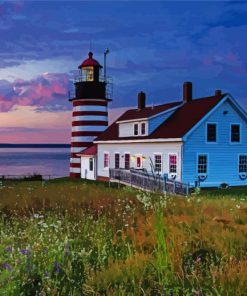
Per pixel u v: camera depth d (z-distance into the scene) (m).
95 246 7.39
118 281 5.48
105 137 53.03
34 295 5.05
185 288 5.09
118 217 11.09
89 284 5.43
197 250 6.87
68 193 18.38
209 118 40.09
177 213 11.52
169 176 40.34
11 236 7.34
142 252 6.53
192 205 13.12
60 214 11.23
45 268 5.54
